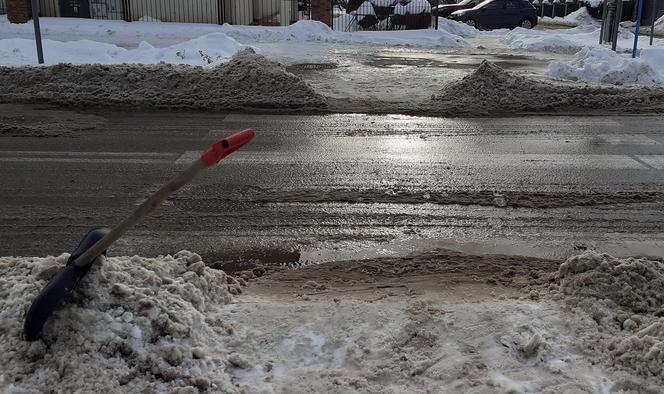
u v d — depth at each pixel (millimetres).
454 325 3682
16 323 3129
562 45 20969
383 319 3762
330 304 3982
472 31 27922
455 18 29906
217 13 23891
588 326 3658
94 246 3131
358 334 3609
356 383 3188
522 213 6047
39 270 3475
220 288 4055
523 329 3617
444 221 5820
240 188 6586
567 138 8984
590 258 4180
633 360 3279
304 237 5441
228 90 10961
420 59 17734
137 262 3869
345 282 4543
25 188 6484
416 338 3580
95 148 7977
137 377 3000
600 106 11102
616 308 3812
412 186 6738
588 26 29531
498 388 3135
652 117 10477
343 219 5840
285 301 4086
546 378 3223
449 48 21438
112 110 10055
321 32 22609
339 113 10328
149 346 3129
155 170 7121
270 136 8773
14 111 9805
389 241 5387
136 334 3131
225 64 12094
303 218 5844
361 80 13461
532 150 8289
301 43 21203
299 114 10211
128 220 3012
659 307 3822
